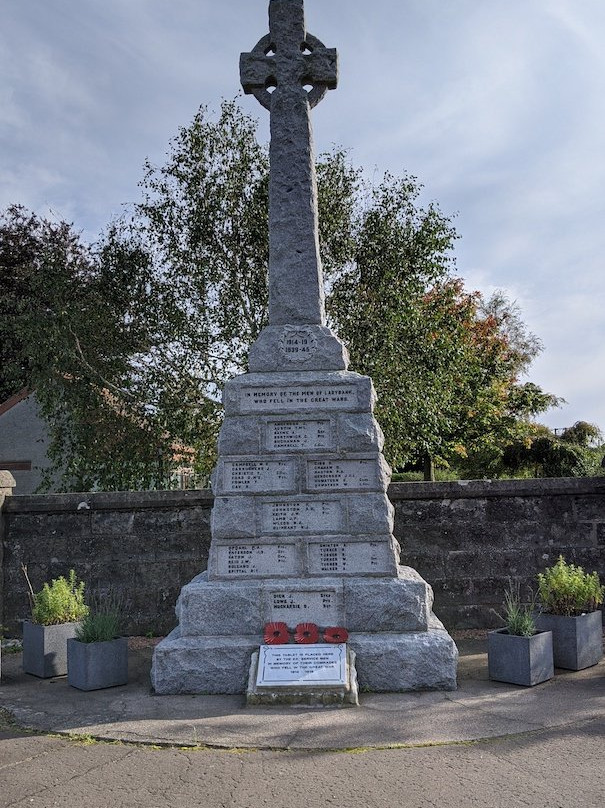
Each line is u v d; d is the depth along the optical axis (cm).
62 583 796
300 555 699
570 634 722
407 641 658
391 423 1445
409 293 1495
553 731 525
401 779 440
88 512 988
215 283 1570
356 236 1584
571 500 970
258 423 720
